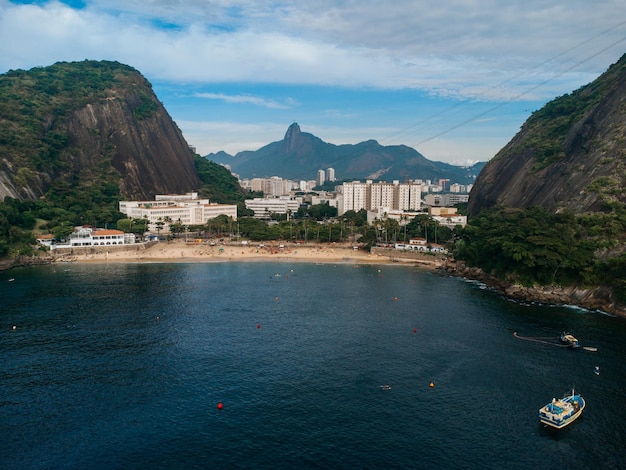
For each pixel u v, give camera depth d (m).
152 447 75.50
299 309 151.50
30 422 82.44
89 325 132.62
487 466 71.56
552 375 101.19
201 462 71.81
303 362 108.00
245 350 115.06
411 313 147.00
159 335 125.06
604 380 98.81
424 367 105.50
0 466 70.88
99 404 88.56
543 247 164.75
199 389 94.56
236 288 181.25
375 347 117.44
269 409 87.06
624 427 81.62
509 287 172.88
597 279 154.62
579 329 130.12
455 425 82.31
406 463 71.94
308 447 75.50
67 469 70.44
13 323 134.12
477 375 101.44
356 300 163.75
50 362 107.00
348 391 94.19
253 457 73.00
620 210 171.50
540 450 75.50
